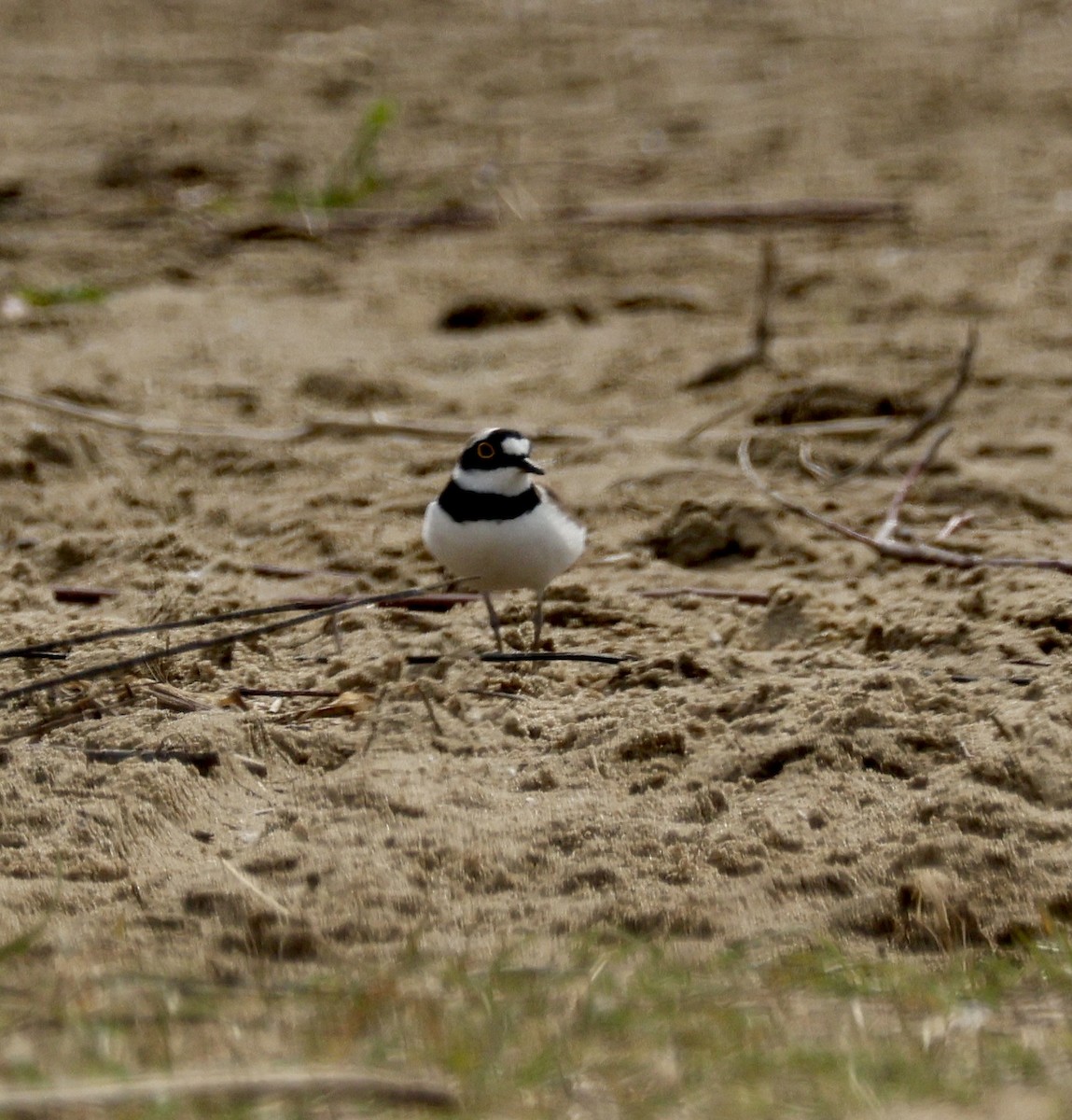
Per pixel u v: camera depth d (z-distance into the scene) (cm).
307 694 986
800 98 2978
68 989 673
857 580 1173
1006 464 1409
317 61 3291
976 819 805
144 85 3136
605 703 955
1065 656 984
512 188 2539
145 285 2108
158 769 868
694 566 1244
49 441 1454
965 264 2069
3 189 2489
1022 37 3306
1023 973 705
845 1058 602
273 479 1429
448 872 798
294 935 736
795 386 1588
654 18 3650
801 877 784
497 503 1012
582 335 1862
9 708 961
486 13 3731
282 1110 567
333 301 2038
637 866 802
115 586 1189
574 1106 579
